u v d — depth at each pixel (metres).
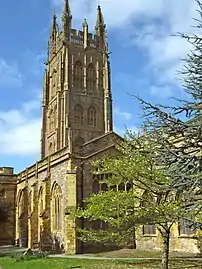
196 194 11.59
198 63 11.91
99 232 27.14
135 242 41.56
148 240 39.81
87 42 109.62
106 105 107.62
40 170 52.34
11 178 65.81
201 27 12.05
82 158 42.38
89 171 42.31
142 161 22.16
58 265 29.28
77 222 39.88
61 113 102.38
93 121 105.69
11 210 64.44
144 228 40.88
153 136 12.67
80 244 39.75
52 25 117.88
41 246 45.22
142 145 20.95
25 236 56.88
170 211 18.78
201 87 11.84
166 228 22.84
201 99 11.87
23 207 57.88
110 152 43.41
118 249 41.19
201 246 32.78
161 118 12.09
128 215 23.58
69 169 41.56
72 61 107.19
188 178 11.23
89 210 26.23
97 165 31.12
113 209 24.23
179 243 35.47
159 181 20.03
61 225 43.06
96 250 40.28
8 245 61.84
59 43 110.88
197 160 11.32
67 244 39.12
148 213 21.98
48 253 39.25
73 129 102.19
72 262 30.48
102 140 43.62
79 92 105.81
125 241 26.84
